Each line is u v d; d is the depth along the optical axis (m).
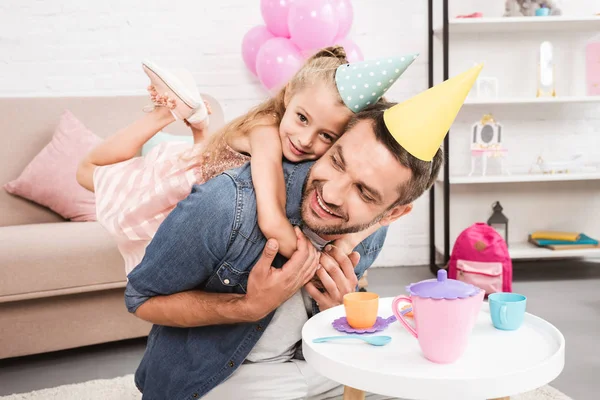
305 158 1.25
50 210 2.60
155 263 0.98
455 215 3.68
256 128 1.29
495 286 2.80
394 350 0.89
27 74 3.23
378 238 1.26
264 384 1.03
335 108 1.18
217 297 0.99
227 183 1.00
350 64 1.18
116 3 3.29
